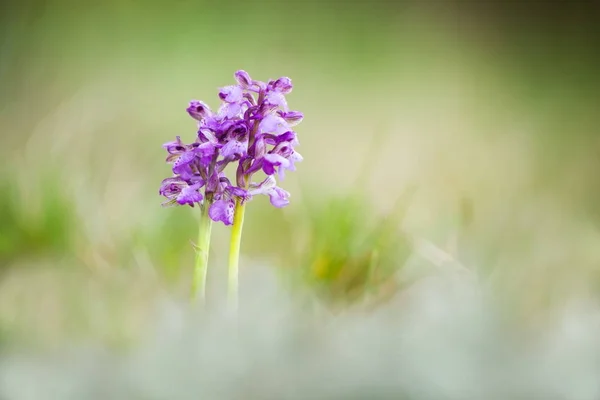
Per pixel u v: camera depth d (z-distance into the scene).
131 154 1.00
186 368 0.52
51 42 1.41
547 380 0.52
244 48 1.62
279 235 0.81
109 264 0.74
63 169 0.84
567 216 0.89
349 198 0.76
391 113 1.40
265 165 0.60
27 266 0.73
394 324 0.55
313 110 1.39
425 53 1.75
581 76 1.64
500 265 0.74
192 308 0.60
